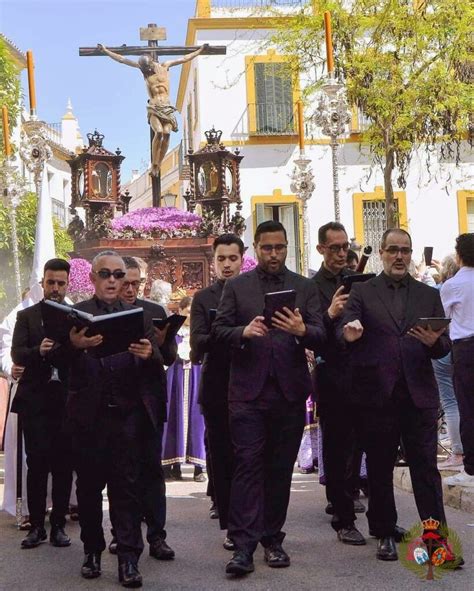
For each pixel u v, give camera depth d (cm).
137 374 568
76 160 1755
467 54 1864
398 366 588
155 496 621
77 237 1783
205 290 684
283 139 2769
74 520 757
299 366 593
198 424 961
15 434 752
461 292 777
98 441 561
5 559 620
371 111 1906
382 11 1859
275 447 592
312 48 2019
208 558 614
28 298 776
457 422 889
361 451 740
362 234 2772
